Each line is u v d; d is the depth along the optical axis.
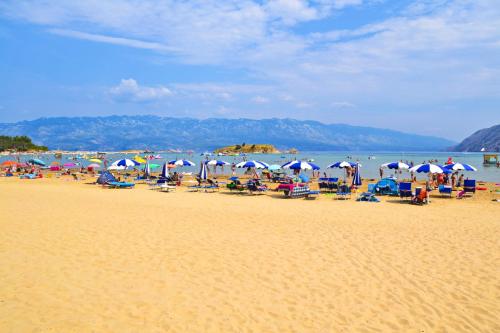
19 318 5.39
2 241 9.45
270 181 30.69
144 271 7.50
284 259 8.47
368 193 19.56
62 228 11.09
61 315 5.52
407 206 17.22
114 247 9.14
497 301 6.36
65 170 44.53
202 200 18.64
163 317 5.56
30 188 23.97
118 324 5.30
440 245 9.85
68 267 7.61
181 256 8.54
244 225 12.10
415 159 98.44
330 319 5.65
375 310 5.98
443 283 7.14
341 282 7.14
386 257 8.73
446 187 20.95
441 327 5.46
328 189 23.67
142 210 14.74
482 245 9.87
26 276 7.05
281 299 6.33
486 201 19.27
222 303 6.12
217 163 34.28
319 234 10.98
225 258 8.46
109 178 27.14
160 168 58.84
